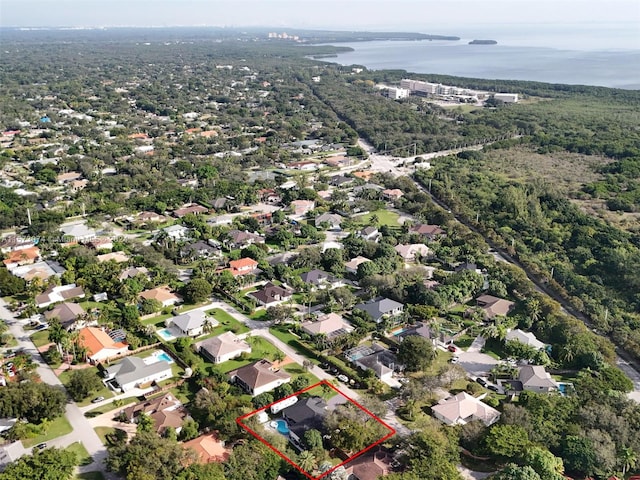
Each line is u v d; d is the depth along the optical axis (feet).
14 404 425.69
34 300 633.20
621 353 593.01
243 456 385.29
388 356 542.57
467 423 441.27
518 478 364.17
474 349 581.53
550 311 631.56
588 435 417.28
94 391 481.87
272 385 495.82
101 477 386.32
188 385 499.92
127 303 630.33
